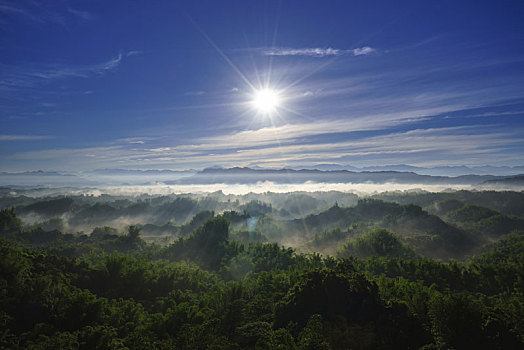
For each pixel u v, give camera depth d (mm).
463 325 48000
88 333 51188
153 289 85312
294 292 62219
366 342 47031
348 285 59156
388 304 56344
